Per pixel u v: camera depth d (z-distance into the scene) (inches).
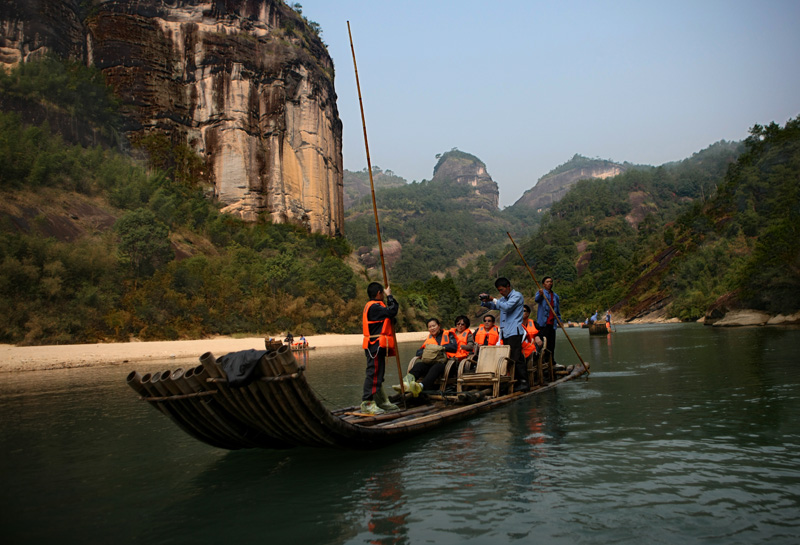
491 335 362.0
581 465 178.1
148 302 1433.3
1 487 171.8
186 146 2645.2
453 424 257.6
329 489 163.8
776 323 1296.8
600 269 4495.6
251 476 182.1
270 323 1825.8
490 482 163.8
